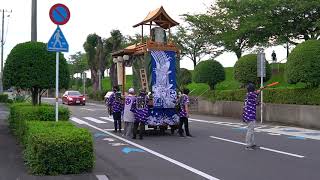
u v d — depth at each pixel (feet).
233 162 34.47
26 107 44.04
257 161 34.91
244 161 34.94
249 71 83.46
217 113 92.32
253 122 41.83
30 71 44.88
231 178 28.40
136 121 50.52
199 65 103.45
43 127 31.14
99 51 182.39
